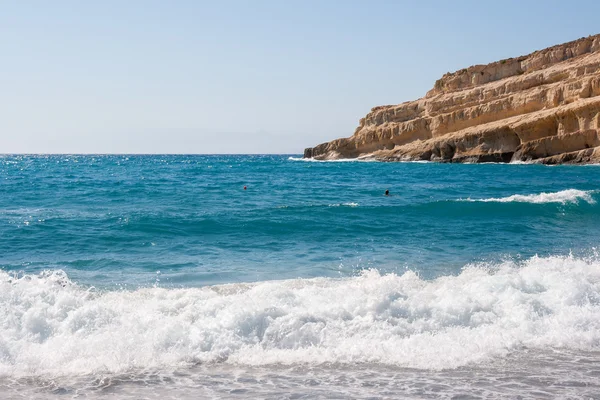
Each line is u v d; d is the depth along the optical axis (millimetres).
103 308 7273
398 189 34062
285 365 6125
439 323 7199
